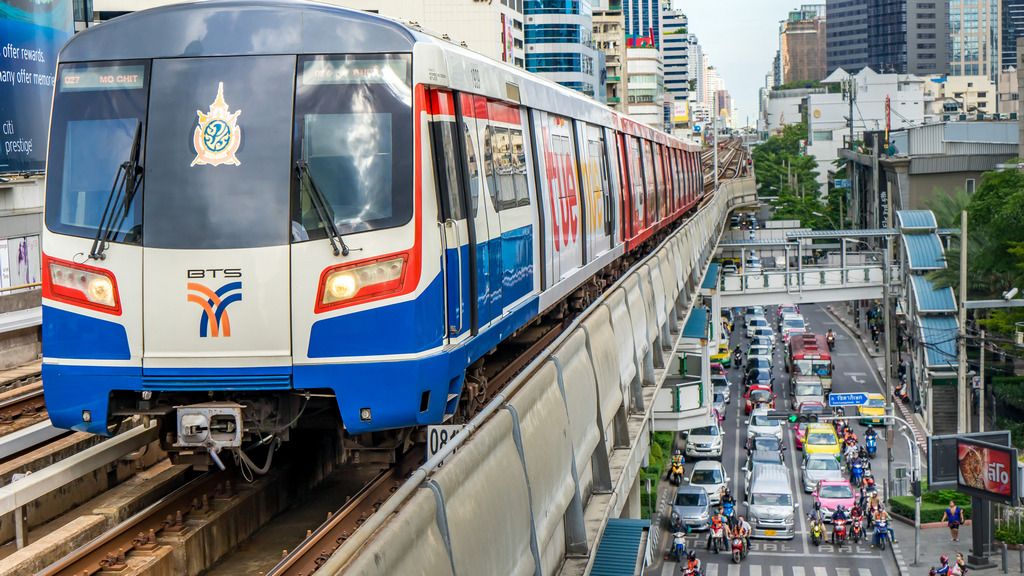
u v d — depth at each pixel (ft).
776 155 502.38
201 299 30.04
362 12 31.53
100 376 30.53
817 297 196.75
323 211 30.17
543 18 331.57
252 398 31.27
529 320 45.50
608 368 43.93
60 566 26.94
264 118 30.50
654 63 548.72
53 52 104.73
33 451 42.06
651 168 95.45
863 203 309.01
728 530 126.52
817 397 187.52
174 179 30.40
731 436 180.45
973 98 626.64
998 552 115.24
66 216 30.91
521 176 44.52
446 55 33.88
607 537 43.09
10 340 61.31
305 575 26.17
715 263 191.01
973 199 176.45
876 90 433.48
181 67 30.86
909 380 194.49
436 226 31.68
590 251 61.46
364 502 31.86
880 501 140.56
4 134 97.71
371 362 30.09
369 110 30.71
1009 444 103.40
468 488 21.98
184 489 32.68
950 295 178.40
